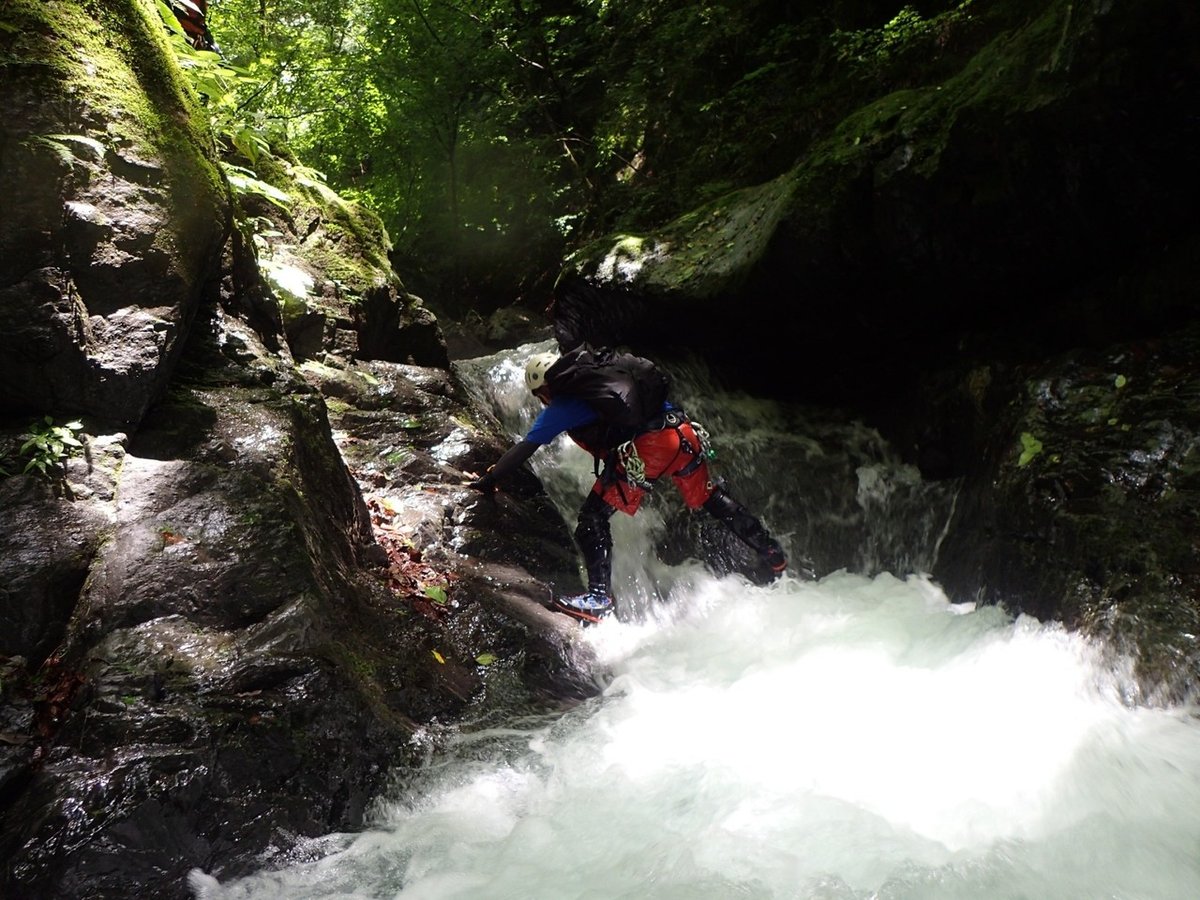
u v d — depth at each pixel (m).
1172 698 2.86
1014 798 2.60
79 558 2.71
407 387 4.91
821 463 5.18
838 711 3.17
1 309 2.82
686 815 2.57
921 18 6.79
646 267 5.79
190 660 2.61
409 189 10.56
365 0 9.94
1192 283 3.71
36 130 2.93
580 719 3.22
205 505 2.96
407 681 3.04
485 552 4.09
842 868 2.30
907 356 4.95
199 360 3.60
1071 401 3.87
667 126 9.09
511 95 10.09
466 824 2.60
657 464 4.04
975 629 3.59
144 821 2.24
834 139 4.84
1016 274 4.21
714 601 4.53
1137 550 3.20
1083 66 3.50
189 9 4.97
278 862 2.36
